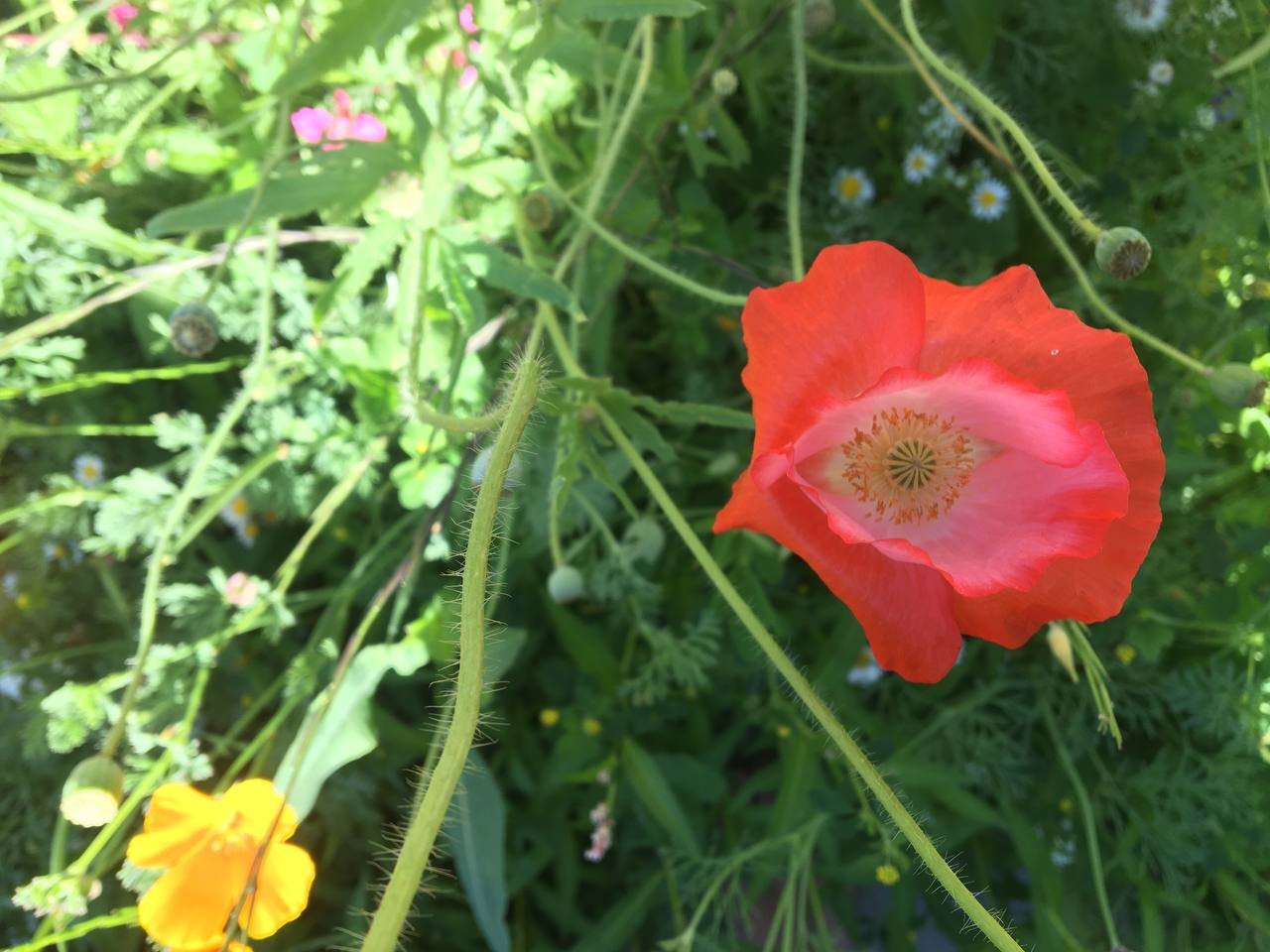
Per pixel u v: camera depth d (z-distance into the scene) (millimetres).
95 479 359
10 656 357
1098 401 176
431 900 375
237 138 327
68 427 332
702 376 358
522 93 281
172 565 368
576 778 352
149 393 370
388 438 320
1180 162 340
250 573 376
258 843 221
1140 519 180
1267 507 342
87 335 358
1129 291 342
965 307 173
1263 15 300
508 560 347
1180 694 333
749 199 377
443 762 126
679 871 344
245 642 366
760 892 348
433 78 287
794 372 168
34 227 293
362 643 364
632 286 370
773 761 411
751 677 373
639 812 358
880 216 365
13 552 355
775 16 305
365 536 359
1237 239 320
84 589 368
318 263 361
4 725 348
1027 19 341
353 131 298
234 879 225
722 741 374
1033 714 350
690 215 344
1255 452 334
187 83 302
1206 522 341
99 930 338
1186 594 344
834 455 190
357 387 299
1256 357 326
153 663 294
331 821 351
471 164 281
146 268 300
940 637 188
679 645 331
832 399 170
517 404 144
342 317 318
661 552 365
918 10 345
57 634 368
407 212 251
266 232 304
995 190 351
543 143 312
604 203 324
